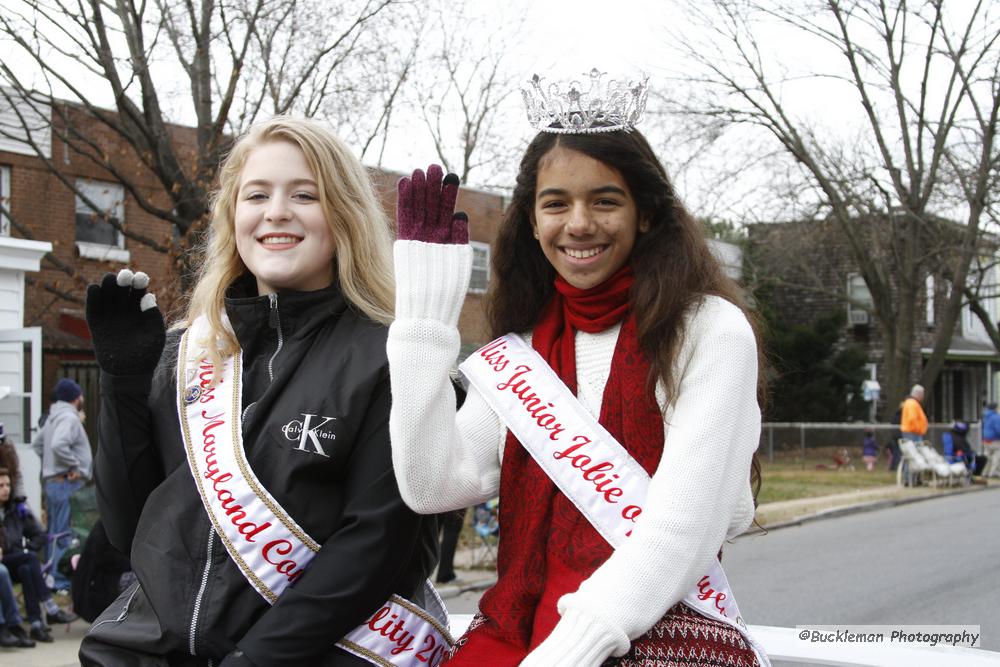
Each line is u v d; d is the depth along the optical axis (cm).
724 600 172
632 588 154
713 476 162
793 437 2011
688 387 171
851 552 967
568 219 182
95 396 1382
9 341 876
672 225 186
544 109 187
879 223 2245
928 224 2153
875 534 1110
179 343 211
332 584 179
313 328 199
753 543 1048
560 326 197
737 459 167
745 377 171
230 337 204
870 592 742
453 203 183
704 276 183
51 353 1386
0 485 593
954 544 1011
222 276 215
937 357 2208
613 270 186
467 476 186
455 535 769
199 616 182
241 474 185
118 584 246
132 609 195
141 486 200
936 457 1714
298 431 187
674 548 157
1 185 1362
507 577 182
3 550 588
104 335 193
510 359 194
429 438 177
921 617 639
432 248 180
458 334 182
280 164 206
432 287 178
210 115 1137
